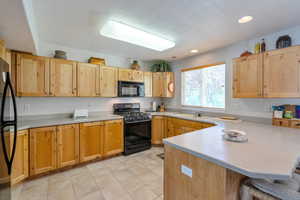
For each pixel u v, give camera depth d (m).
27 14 1.38
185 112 3.89
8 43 2.03
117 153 3.11
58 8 1.68
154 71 4.21
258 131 1.81
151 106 4.43
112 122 3.03
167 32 2.30
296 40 2.11
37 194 1.89
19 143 2.03
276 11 1.74
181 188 1.27
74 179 2.24
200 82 3.61
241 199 1.06
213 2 1.57
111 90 3.29
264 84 2.16
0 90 1.34
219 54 3.09
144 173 2.41
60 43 2.82
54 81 2.60
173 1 1.56
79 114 2.96
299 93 1.86
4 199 1.36
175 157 1.33
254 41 2.55
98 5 1.63
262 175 0.82
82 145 2.65
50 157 2.34
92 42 2.76
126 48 3.10
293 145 1.28
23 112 2.57
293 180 1.04
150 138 3.63
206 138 1.50
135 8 1.69
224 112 3.04
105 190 1.97
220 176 1.00
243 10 1.72
